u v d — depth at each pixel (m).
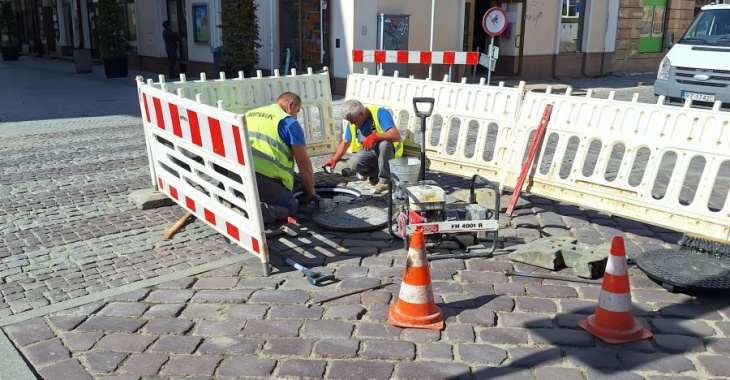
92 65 23.48
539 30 18.92
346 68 15.06
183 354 3.50
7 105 13.53
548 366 3.37
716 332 3.73
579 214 6.01
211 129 4.70
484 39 19.22
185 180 5.59
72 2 25.50
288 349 3.54
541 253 4.62
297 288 4.31
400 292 3.86
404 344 3.58
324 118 7.65
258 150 5.37
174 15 20.14
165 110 5.54
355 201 6.17
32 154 8.66
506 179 6.25
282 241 5.20
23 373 3.29
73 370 3.34
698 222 4.86
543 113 5.89
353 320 3.86
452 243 5.07
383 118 6.48
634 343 3.59
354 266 4.68
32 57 28.59
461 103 6.69
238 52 16.14
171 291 4.27
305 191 5.73
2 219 5.84
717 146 4.77
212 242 5.21
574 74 20.22
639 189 5.21
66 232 5.48
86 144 9.36
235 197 4.68
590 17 19.92
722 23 11.97
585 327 3.74
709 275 4.25
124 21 22.00
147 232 5.47
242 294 4.21
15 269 4.68
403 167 5.67
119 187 6.93
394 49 15.32
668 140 5.05
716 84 11.51
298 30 16.28
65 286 4.36
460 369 3.34
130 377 3.29
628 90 17.05
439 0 16.17
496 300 4.12
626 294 3.61
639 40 22.05
